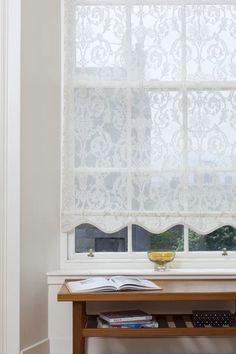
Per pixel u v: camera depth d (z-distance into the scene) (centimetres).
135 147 341
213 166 342
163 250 336
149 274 327
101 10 344
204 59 343
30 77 308
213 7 344
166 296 276
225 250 349
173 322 302
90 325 296
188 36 343
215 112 342
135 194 341
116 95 342
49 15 330
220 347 329
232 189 342
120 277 306
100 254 348
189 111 342
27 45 305
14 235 294
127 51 343
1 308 290
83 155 341
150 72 343
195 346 328
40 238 319
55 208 336
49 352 326
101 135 341
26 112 304
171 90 342
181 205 342
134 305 331
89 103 343
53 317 329
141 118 341
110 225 340
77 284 295
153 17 343
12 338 292
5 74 294
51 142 331
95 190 341
